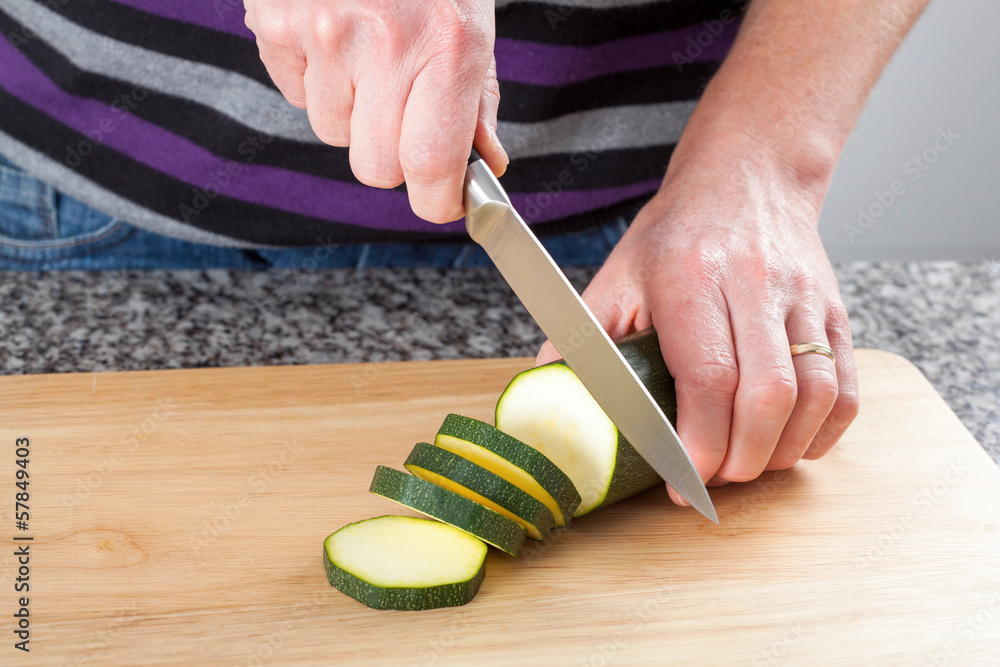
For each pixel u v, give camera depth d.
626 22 0.80
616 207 0.86
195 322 0.81
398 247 0.88
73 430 0.71
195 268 0.86
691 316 0.68
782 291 0.69
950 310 0.87
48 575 0.65
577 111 0.82
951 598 0.66
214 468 0.70
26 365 0.76
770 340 0.67
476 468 0.67
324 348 0.80
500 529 0.66
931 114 1.15
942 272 0.91
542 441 0.70
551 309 0.65
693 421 0.67
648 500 0.71
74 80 0.79
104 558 0.66
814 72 0.74
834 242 1.25
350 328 0.81
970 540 0.69
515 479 0.69
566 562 0.67
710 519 0.67
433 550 0.66
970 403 0.79
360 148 0.61
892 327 0.85
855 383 0.70
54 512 0.67
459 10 0.60
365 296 0.85
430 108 0.60
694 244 0.70
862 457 0.73
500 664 0.63
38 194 0.83
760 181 0.73
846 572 0.67
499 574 0.66
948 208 1.23
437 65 0.60
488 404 0.75
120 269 0.85
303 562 0.66
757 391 0.67
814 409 0.68
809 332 0.69
